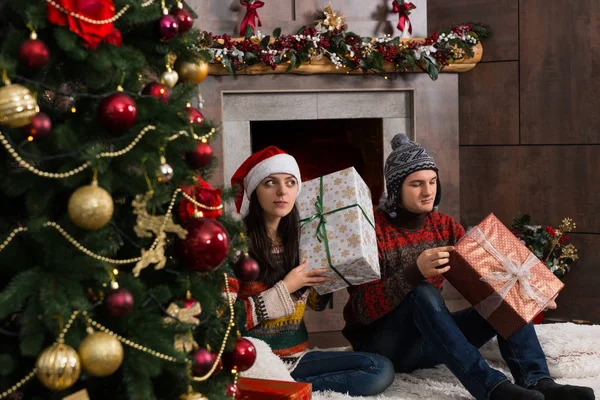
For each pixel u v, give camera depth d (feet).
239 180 7.98
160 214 4.87
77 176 4.24
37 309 4.16
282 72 12.16
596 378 8.73
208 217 5.02
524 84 12.91
